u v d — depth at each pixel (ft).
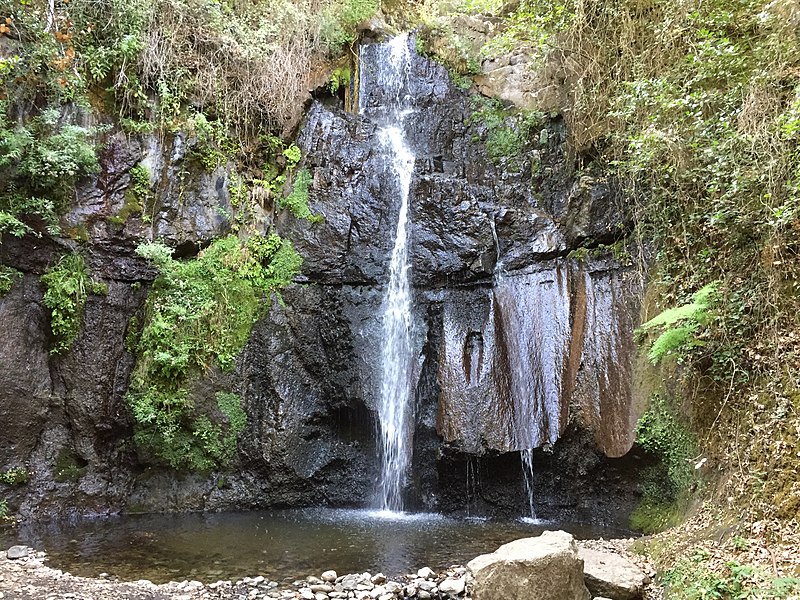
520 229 30.45
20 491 25.38
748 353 20.18
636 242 27.12
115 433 27.71
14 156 24.67
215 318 28.99
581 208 29.30
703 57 22.34
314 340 30.60
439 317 30.19
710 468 20.79
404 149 35.35
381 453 29.53
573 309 28.19
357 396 29.48
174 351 27.78
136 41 28.63
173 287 28.60
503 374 28.40
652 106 24.52
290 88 34.09
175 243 29.25
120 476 27.73
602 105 29.35
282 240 31.78
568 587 15.72
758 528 16.84
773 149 19.65
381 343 30.25
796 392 18.07
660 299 25.02
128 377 27.99
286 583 17.90
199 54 31.55
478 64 36.40
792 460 17.17
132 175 28.45
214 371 28.43
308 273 31.30
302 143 33.99
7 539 22.34
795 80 19.63
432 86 36.73
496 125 34.45
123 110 28.68
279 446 28.50
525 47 35.22
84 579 17.78
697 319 21.27
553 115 32.65
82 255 27.27
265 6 34.68
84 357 26.99
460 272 30.30
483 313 29.76
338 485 29.53
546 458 26.55
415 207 31.78
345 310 30.73
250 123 32.94
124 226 28.07
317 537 23.13
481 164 34.06
